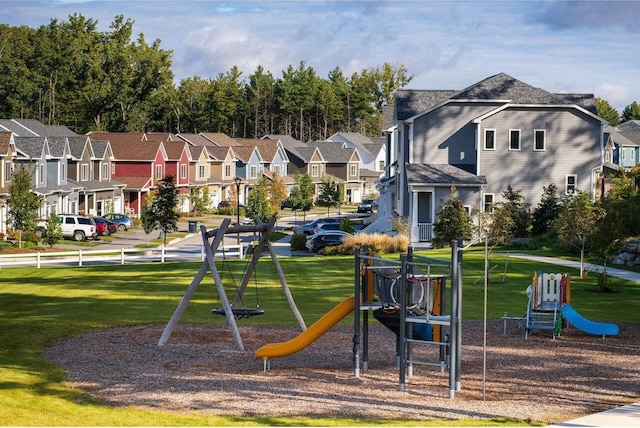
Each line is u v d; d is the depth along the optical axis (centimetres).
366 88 17262
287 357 1922
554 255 4119
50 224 5466
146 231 5569
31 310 2570
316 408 1462
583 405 1509
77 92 12356
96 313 2522
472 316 2494
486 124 5362
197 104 14938
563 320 2367
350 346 2058
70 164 7256
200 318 2455
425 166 5416
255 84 16225
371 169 12669
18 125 7856
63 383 1617
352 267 3819
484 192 5372
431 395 1578
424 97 5750
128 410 1422
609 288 2975
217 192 9806
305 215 9144
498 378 1720
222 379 1683
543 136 5369
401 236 4741
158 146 8462
